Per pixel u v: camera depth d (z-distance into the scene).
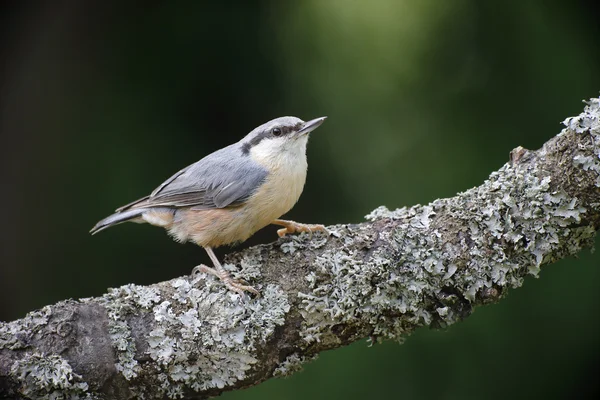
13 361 5.44
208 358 5.72
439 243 5.84
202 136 10.73
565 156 5.71
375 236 6.01
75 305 5.80
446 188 10.62
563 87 10.70
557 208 5.69
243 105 10.93
